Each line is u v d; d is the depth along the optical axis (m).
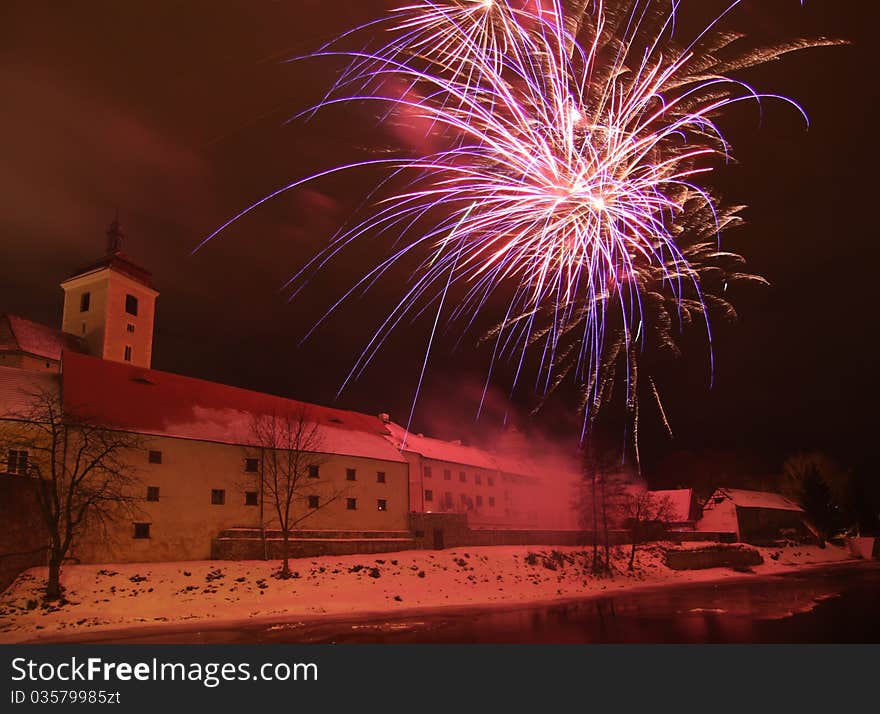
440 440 87.81
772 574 73.69
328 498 58.28
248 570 46.53
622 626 31.73
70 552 41.16
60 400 46.00
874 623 31.77
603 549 76.44
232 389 61.56
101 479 43.59
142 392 52.53
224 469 51.44
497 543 70.88
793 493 115.06
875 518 114.69
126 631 30.55
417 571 53.94
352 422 70.50
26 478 39.12
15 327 60.47
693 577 70.06
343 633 29.67
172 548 46.75
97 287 69.88
